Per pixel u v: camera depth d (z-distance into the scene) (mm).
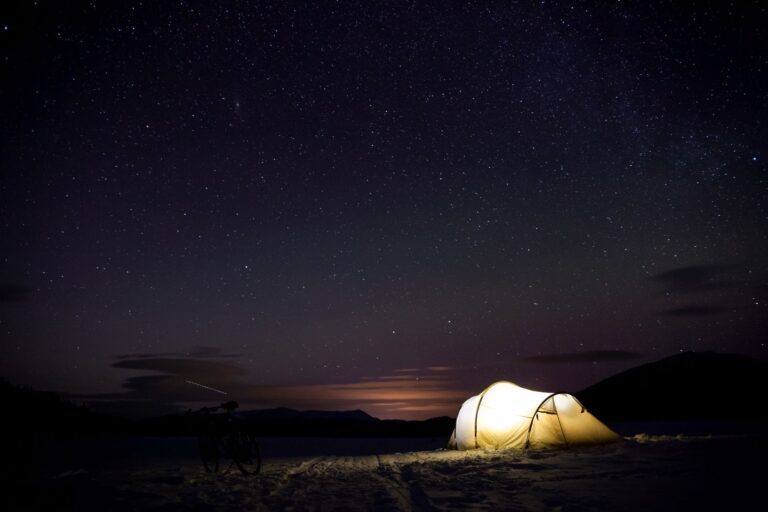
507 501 6195
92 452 15211
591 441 13078
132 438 24484
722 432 19078
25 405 25750
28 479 8172
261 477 9305
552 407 13500
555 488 6941
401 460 11992
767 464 7891
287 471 10305
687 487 6422
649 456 9992
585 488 6805
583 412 13664
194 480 8883
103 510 5984
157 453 15773
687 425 25969
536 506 5824
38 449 14312
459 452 13359
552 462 9961
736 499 5516
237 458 9898
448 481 8078
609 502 5781
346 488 7758
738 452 9656
